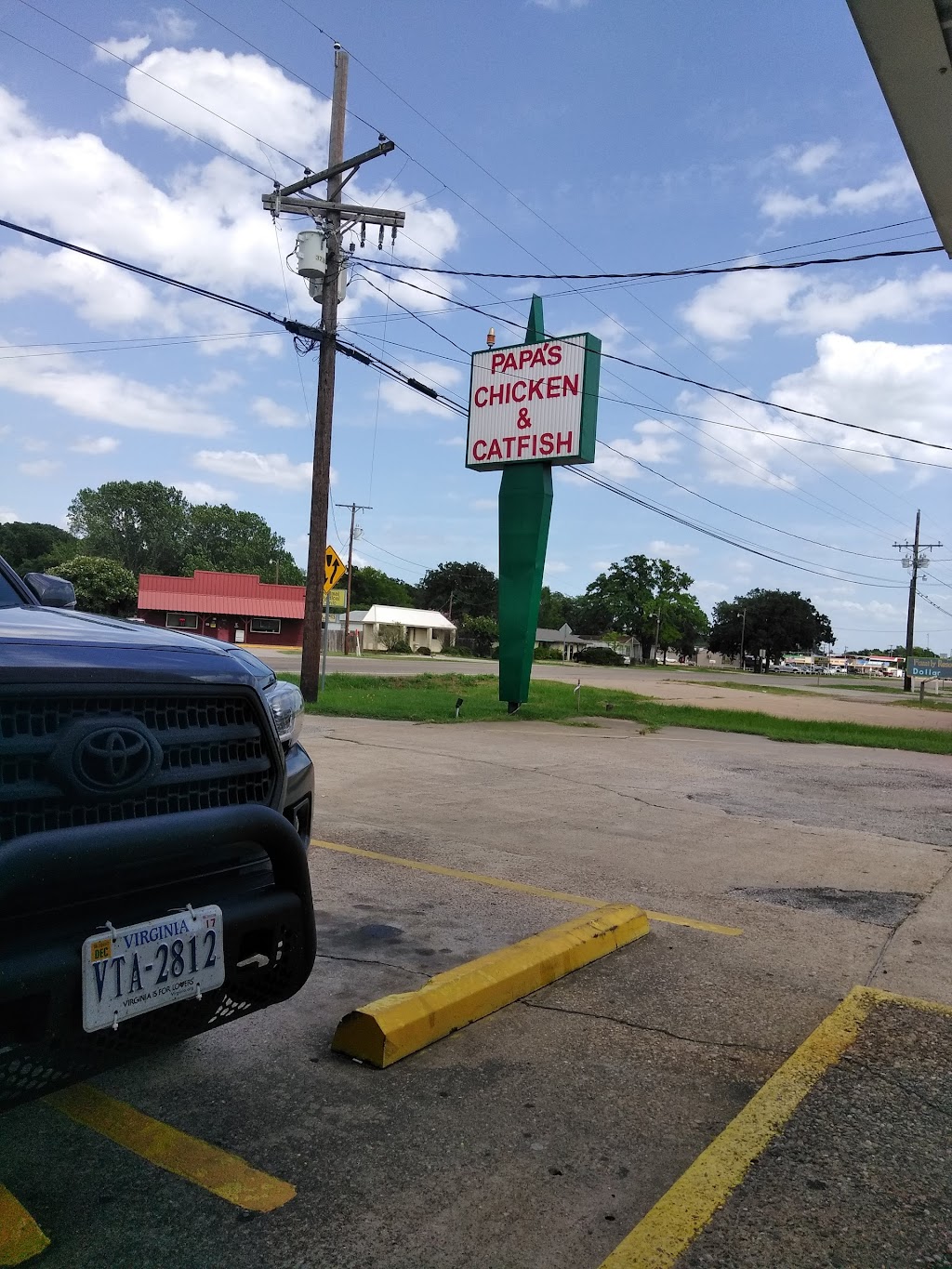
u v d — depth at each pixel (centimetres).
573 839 747
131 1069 323
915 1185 271
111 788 226
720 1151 284
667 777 1150
